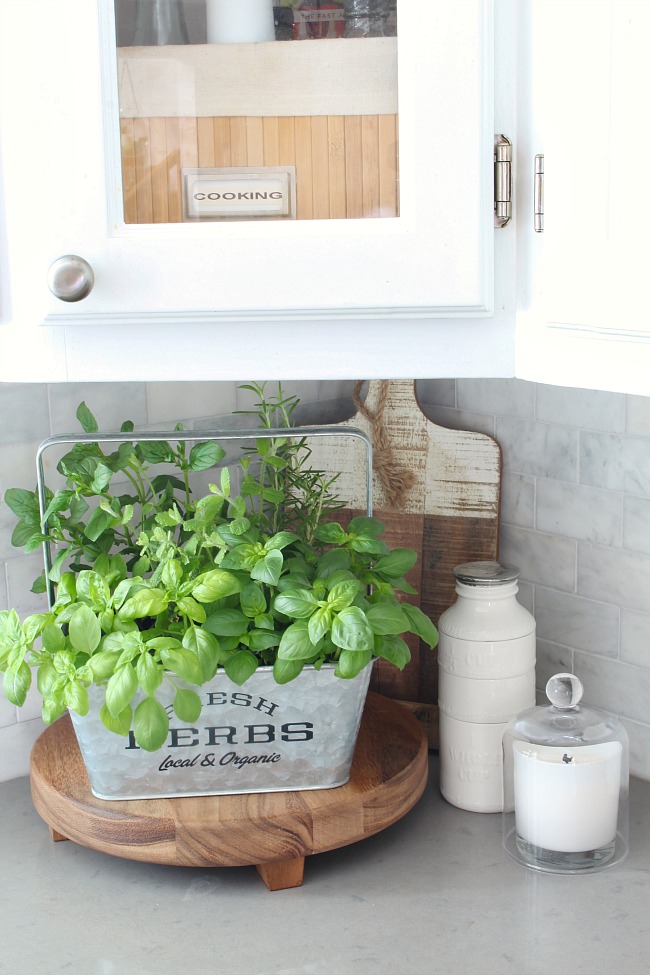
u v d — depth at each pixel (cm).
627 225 79
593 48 79
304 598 104
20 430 127
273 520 124
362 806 111
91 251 85
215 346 88
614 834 117
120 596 104
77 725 108
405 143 83
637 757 137
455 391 150
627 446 131
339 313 86
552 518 141
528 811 117
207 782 111
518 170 86
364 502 144
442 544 143
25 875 116
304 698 108
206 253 85
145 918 108
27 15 82
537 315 86
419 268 85
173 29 83
